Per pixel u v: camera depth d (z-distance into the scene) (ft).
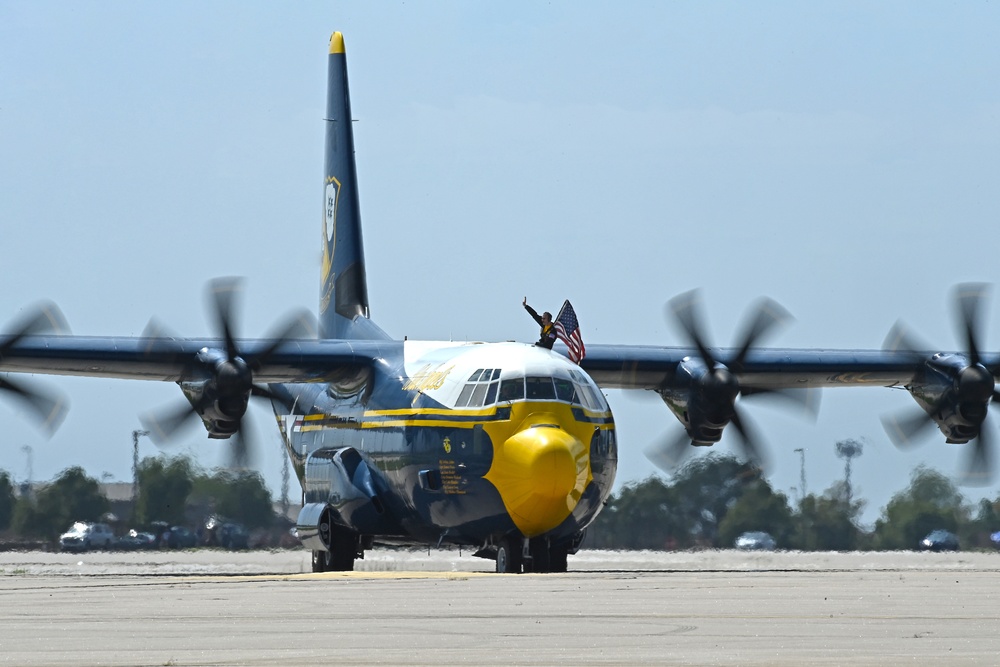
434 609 151.74
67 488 623.77
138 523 605.73
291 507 613.52
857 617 137.90
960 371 343.67
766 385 373.20
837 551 607.37
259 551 597.11
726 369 339.77
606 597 171.22
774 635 120.06
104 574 306.96
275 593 183.42
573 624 131.54
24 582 225.76
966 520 623.36
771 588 190.90
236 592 186.70
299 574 264.52
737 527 611.06
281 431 392.47
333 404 347.77
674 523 610.24
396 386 316.60
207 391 316.40
